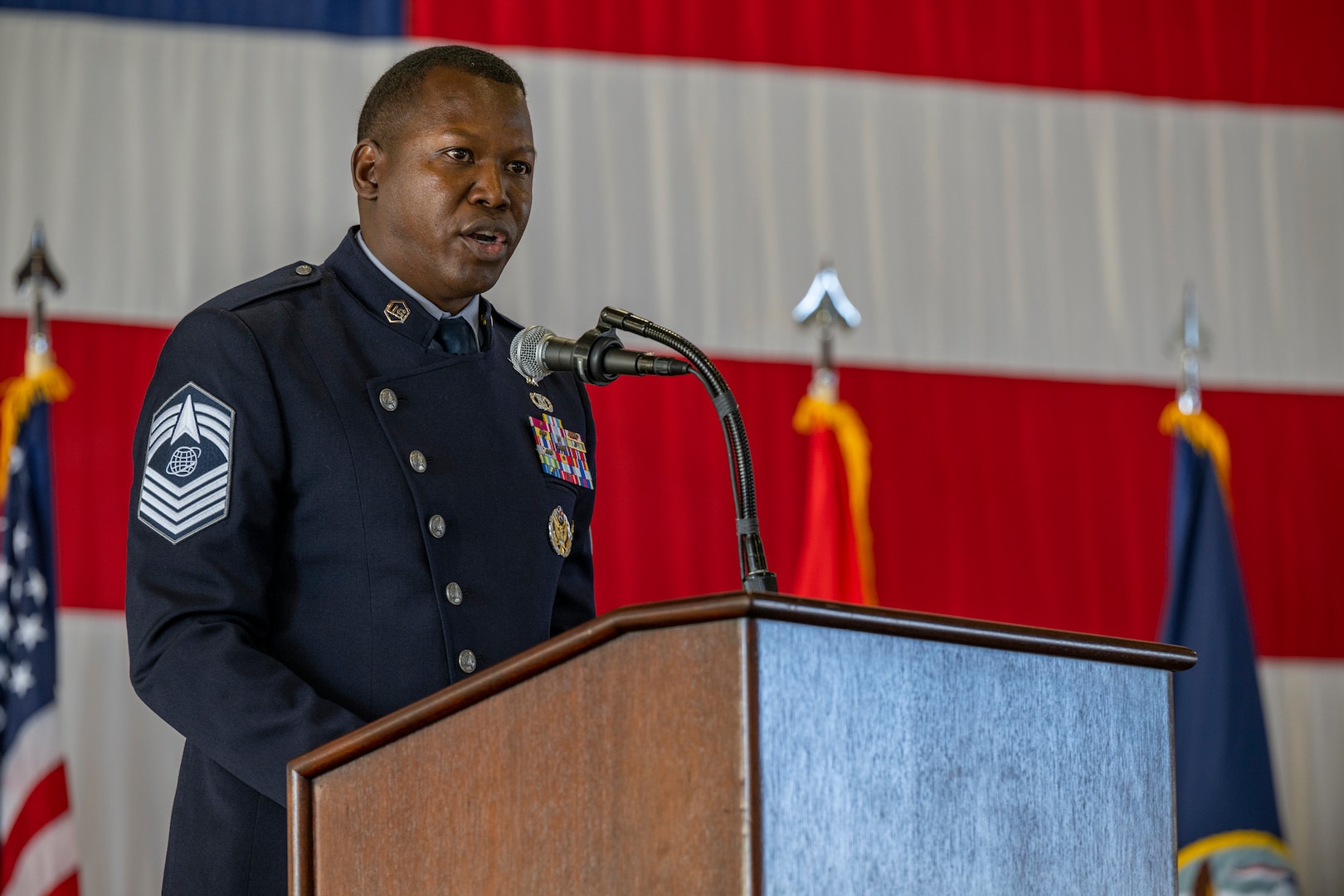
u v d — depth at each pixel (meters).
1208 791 11.66
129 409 11.45
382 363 4.67
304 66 12.14
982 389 12.84
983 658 3.05
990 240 13.12
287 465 4.37
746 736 2.62
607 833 2.77
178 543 4.11
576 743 2.84
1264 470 13.19
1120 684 3.35
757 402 12.41
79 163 11.73
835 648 2.78
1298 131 13.77
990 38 13.41
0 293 11.45
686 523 12.04
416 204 4.70
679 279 12.50
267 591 4.33
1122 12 13.68
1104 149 13.44
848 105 13.06
